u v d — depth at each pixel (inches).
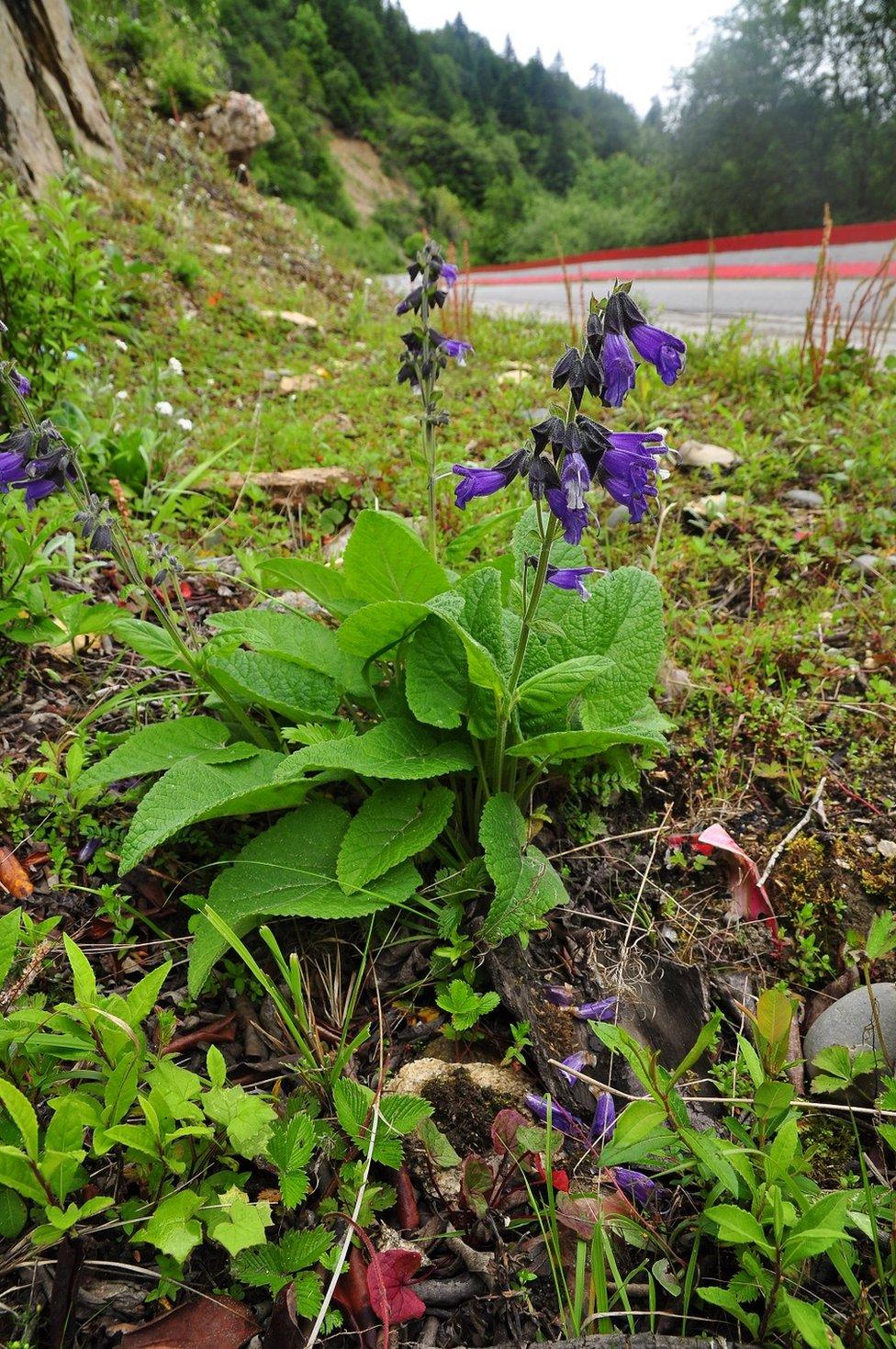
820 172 1269.7
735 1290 52.9
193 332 275.1
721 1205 52.0
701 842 90.7
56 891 84.5
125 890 85.8
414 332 107.7
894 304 219.1
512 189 2586.1
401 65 3725.4
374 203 2588.6
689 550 143.7
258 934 82.7
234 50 1749.5
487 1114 67.3
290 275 429.1
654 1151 59.0
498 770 84.7
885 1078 60.2
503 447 189.6
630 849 95.0
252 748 88.8
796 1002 75.2
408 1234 60.4
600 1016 75.3
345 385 251.4
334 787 97.0
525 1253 59.7
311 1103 66.7
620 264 958.4
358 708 100.8
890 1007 70.9
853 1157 66.7
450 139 3095.5
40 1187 49.7
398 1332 55.3
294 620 100.5
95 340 221.6
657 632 90.3
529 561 75.6
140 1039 58.4
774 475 174.2
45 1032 67.1
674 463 178.1
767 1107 57.6
